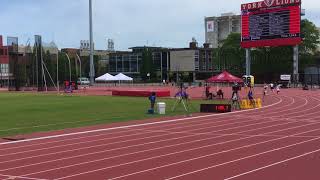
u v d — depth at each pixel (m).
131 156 16.31
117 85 119.38
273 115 33.12
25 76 96.69
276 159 15.10
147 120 30.56
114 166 14.45
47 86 88.75
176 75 148.38
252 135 21.73
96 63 167.50
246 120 29.50
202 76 148.12
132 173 13.30
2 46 129.38
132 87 101.69
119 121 30.17
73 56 161.88
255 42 85.69
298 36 80.50
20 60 103.88
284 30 81.69
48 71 92.31
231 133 22.66
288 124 26.66
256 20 85.12
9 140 21.50
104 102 49.78
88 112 37.28
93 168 14.18
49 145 19.61
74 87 87.00
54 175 13.25
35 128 26.69
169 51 150.00
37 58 90.19
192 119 30.73
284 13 81.44
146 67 147.88
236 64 132.50
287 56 121.88
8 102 50.09
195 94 66.75
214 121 29.14
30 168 14.39
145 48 158.38
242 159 15.21
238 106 40.94
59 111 38.34
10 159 16.17
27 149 18.55
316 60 124.56
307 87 82.94
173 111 37.50
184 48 151.00
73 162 15.32
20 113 36.50
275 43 83.00
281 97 57.88
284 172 12.96
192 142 19.69
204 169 13.63
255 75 125.75
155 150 17.64
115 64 165.00
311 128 24.36
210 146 18.38
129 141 20.44
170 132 23.59
